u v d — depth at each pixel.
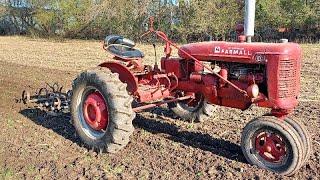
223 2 31.58
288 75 4.86
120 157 5.35
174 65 6.00
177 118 7.14
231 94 5.36
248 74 5.18
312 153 5.44
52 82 10.71
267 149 4.85
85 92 5.72
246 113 7.55
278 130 4.70
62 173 4.82
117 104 5.23
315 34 29.16
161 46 24.11
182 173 4.84
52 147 5.69
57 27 38.25
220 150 5.63
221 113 7.56
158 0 33.28
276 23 29.52
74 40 34.00
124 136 5.29
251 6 5.27
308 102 8.62
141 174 4.79
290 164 4.68
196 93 6.07
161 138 6.11
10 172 4.81
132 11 34.03
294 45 4.95
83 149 5.65
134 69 6.18
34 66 14.61
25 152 5.47
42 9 38.44
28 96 7.96
